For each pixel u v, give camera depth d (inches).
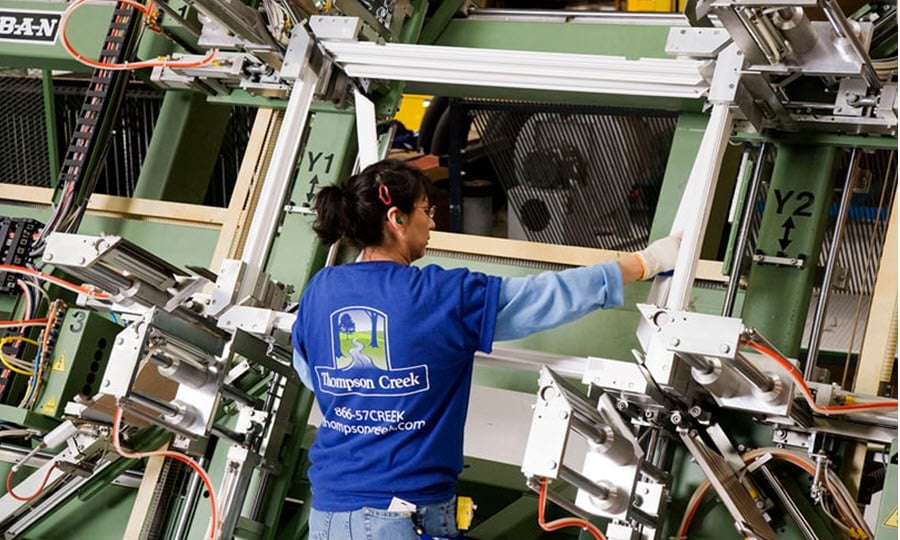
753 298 123.0
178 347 117.0
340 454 104.7
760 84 111.1
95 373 147.4
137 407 126.0
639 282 136.0
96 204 163.3
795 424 110.3
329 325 105.8
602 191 163.6
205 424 117.4
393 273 105.1
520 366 116.6
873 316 124.6
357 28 131.3
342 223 108.8
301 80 133.0
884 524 98.0
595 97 139.6
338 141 140.8
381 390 103.2
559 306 104.2
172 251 158.7
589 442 103.2
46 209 170.1
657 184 159.9
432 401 103.3
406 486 102.0
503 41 148.8
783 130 123.2
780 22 103.5
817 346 120.2
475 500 142.3
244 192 154.6
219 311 122.4
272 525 129.8
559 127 162.2
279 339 122.8
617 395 110.1
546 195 167.0
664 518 117.3
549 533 135.3
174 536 132.6
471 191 173.8
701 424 116.0
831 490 108.7
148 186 169.8
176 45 158.9
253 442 128.0
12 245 156.6
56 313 147.0
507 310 104.1
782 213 123.6
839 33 103.7
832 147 123.0
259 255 127.0
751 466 113.0
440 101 177.0
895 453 99.1
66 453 135.6
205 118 173.5
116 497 145.3
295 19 135.0
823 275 129.1
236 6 130.4
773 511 114.5
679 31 112.9
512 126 165.3
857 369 124.0
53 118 178.4
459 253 146.3
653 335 105.8
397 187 108.2
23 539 145.1
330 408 106.5
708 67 113.7
